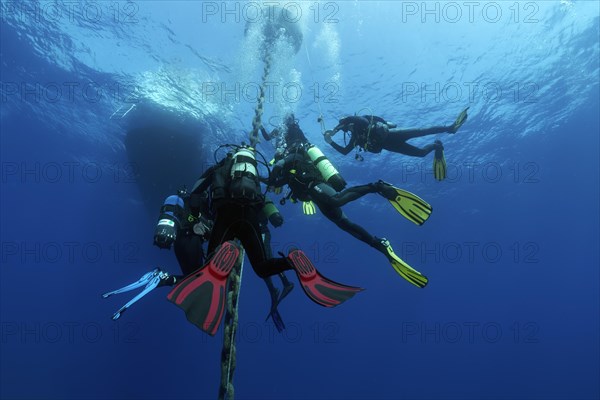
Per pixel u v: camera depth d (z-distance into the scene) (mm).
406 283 52188
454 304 60094
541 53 19531
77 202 41500
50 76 22969
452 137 25438
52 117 27938
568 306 58969
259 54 17578
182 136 22703
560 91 21984
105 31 19578
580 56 19766
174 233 4371
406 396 68688
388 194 4250
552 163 29719
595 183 32438
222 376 3445
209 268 2568
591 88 22062
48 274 55688
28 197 42250
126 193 36812
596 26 18422
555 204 35906
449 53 19250
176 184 24562
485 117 23609
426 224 39031
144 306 51656
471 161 28625
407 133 5738
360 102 20828
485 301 59312
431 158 26953
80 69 21938
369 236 4316
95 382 52500
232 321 3605
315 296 2691
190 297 2385
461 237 42156
